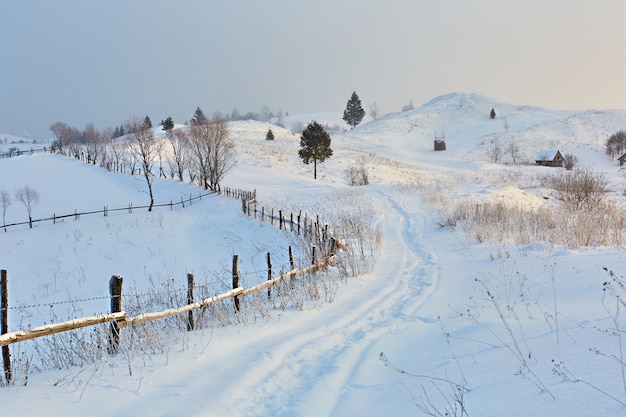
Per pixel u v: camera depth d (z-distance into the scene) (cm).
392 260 1409
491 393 411
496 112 13012
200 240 2383
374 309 902
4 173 5191
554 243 1230
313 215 2456
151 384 549
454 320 754
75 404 493
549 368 423
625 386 335
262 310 886
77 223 3083
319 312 907
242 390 540
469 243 1466
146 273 1897
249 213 2622
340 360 632
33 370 627
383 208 2725
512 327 627
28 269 2194
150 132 4547
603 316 566
